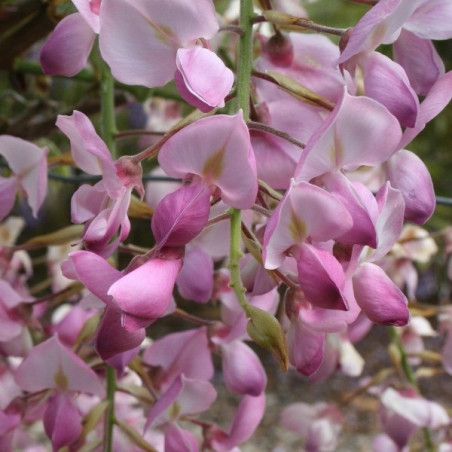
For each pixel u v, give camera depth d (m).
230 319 0.32
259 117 0.26
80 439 0.31
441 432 0.45
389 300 0.24
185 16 0.24
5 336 0.33
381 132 0.23
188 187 0.23
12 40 0.40
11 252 0.38
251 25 0.25
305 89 0.25
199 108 0.22
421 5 0.25
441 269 1.20
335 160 0.23
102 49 0.24
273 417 1.47
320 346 0.24
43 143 0.48
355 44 0.23
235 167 0.23
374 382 0.45
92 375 0.31
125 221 0.24
